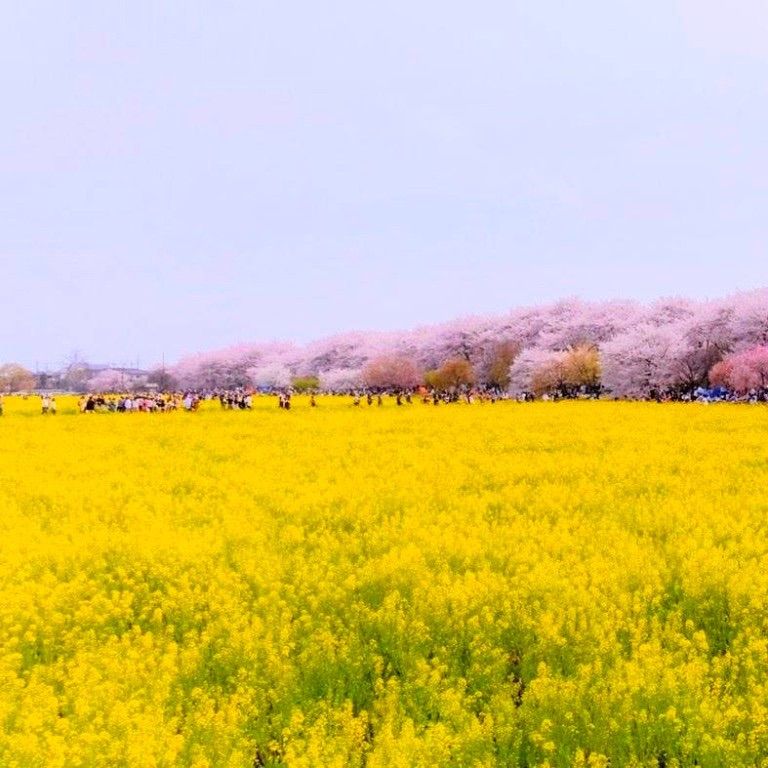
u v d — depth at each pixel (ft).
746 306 243.60
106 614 24.16
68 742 15.67
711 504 40.01
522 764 15.89
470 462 62.03
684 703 16.56
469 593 23.68
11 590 26.63
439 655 20.65
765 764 14.99
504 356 335.67
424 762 14.40
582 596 23.45
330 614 23.99
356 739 15.88
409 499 43.83
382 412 147.23
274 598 24.76
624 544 30.81
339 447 77.46
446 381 330.54
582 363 274.77
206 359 465.06
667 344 251.80
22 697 18.26
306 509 40.88
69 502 45.55
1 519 40.40
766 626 22.17
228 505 43.42
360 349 430.61
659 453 65.62
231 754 15.20
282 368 419.74
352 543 32.50
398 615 22.24
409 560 27.63
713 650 21.76
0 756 14.74
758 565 27.63
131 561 30.73
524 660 20.06
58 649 22.30
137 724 15.89
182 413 159.12
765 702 17.04
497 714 16.69
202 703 17.48
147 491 50.06
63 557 30.94
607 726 15.87
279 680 18.54
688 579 24.99
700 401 198.70
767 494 44.14
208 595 25.32
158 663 20.12
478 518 36.73
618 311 323.57
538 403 186.09
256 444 83.15
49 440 90.84
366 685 19.04
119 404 172.35
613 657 19.67
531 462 60.70
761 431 89.56
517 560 28.84
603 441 78.02
